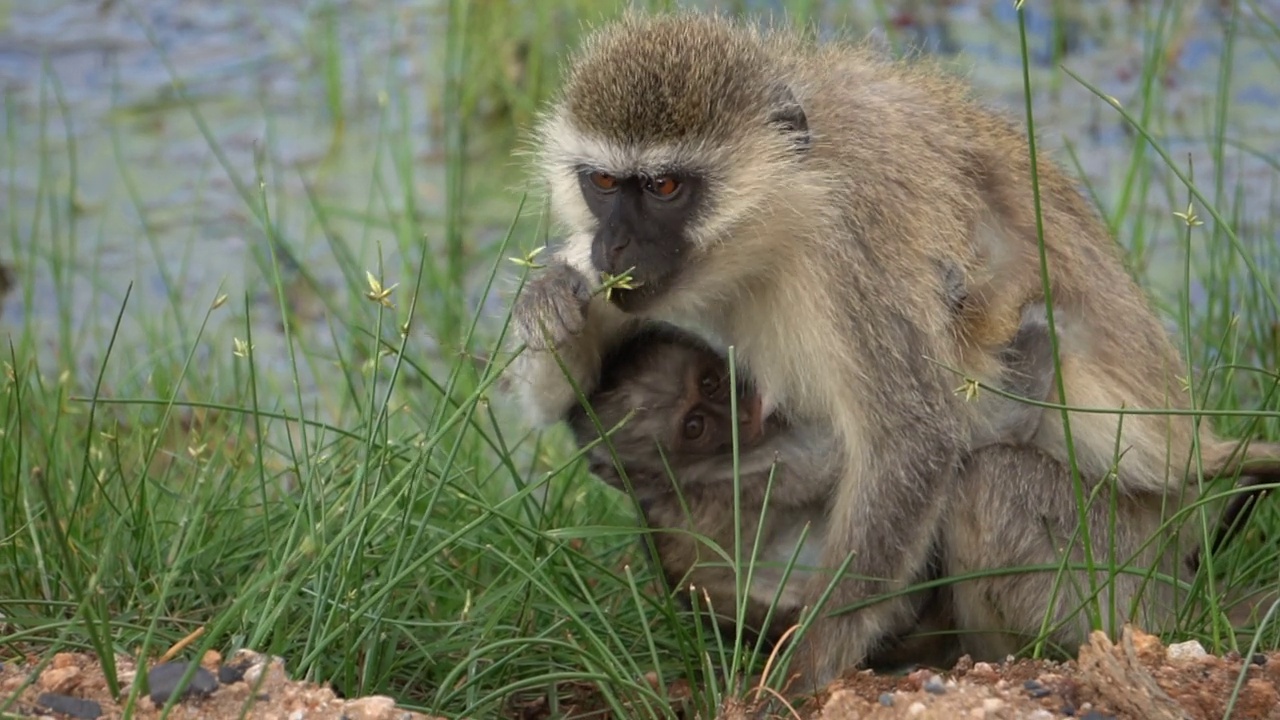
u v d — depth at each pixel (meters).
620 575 11.18
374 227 18.55
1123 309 10.91
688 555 10.83
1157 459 10.49
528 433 12.25
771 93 10.45
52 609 9.62
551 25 20.34
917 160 10.44
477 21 20.58
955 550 10.22
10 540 9.93
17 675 8.26
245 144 20.47
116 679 8.00
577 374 11.12
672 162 10.23
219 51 22.66
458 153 18.42
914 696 8.25
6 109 21.20
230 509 10.70
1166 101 19.27
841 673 9.37
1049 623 9.88
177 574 9.51
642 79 10.38
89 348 16.98
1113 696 8.12
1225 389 12.13
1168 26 20.62
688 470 11.02
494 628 9.66
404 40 22.38
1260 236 15.55
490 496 11.98
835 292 10.17
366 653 9.05
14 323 17.48
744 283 10.59
